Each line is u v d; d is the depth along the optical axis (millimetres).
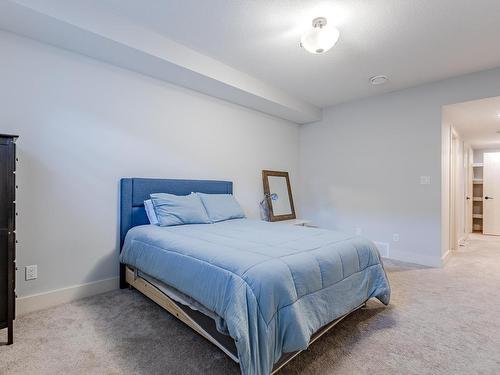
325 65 3010
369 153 4035
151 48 2402
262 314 1285
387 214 3859
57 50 2297
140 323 1937
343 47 2613
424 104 3523
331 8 2057
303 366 1486
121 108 2676
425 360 1544
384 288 2094
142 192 2744
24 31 2066
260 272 1367
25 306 2121
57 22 1954
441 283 2795
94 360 1530
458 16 2129
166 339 1736
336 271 1744
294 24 2273
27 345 1667
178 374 1421
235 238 2047
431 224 3473
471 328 1897
